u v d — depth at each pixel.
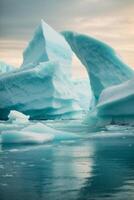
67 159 17.19
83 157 17.89
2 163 16.12
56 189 11.39
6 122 47.56
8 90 53.50
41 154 18.91
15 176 13.34
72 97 57.25
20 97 53.22
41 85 53.59
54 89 53.78
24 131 25.72
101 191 11.09
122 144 23.59
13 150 20.55
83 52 54.91
